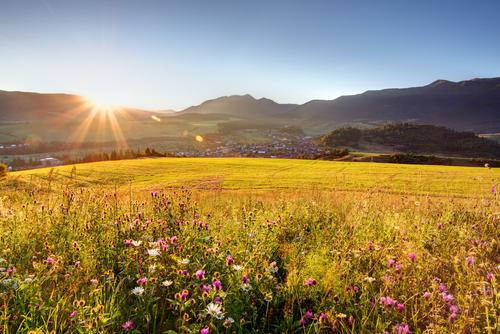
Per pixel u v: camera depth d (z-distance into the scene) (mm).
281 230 6207
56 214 5516
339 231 5973
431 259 4387
